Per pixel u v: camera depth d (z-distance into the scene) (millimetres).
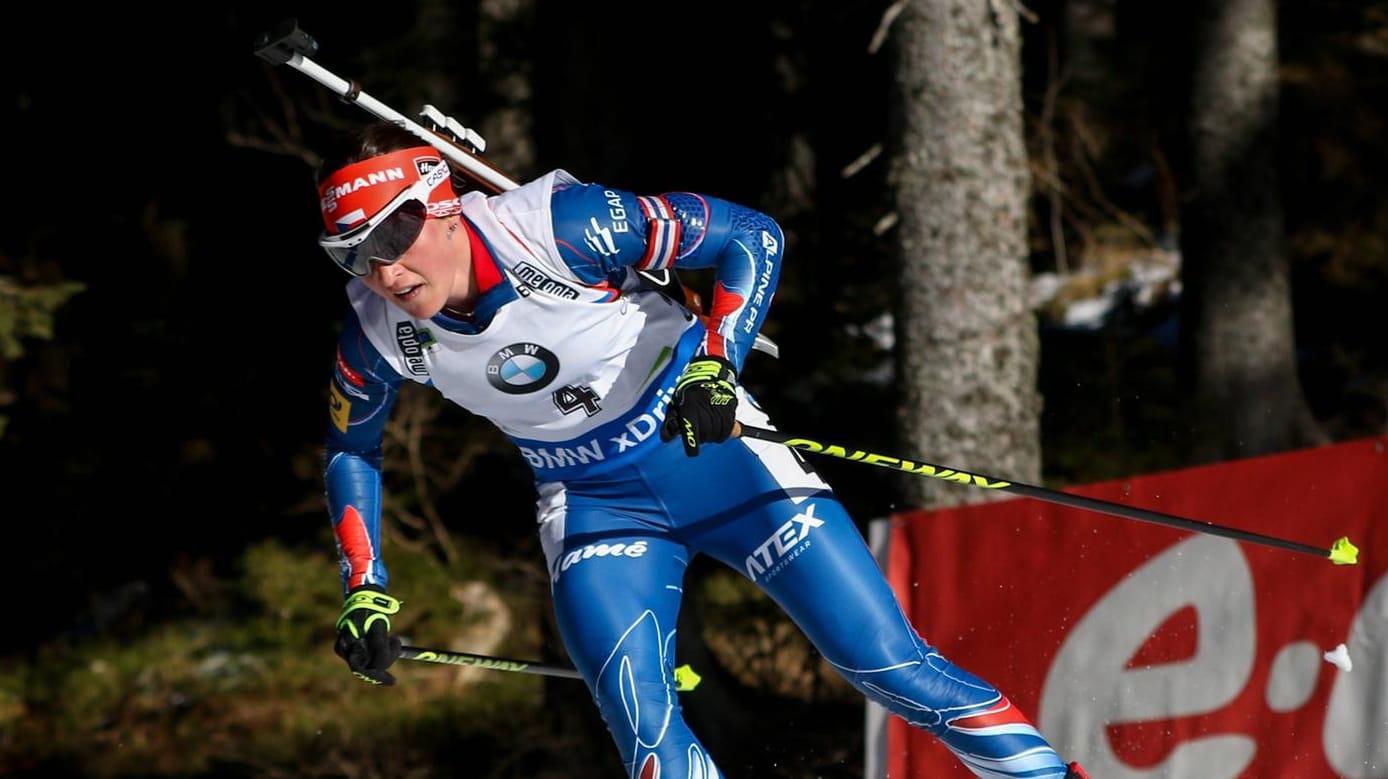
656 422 11477
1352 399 36656
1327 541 13367
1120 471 28438
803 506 11609
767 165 34031
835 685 28422
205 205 40000
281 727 33844
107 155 40406
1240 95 30062
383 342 10953
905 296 20875
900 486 20969
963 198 20406
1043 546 15570
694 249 10961
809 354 29531
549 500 12023
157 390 39969
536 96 33094
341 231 9969
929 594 16672
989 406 20438
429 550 35062
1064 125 35875
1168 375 31547
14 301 31594
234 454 40188
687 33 33812
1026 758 11227
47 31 39000
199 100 39281
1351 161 37438
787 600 11656
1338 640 13203
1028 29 37500
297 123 38250
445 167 10391
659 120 34094
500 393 11102
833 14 31719
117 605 41062
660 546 11812
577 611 11453
